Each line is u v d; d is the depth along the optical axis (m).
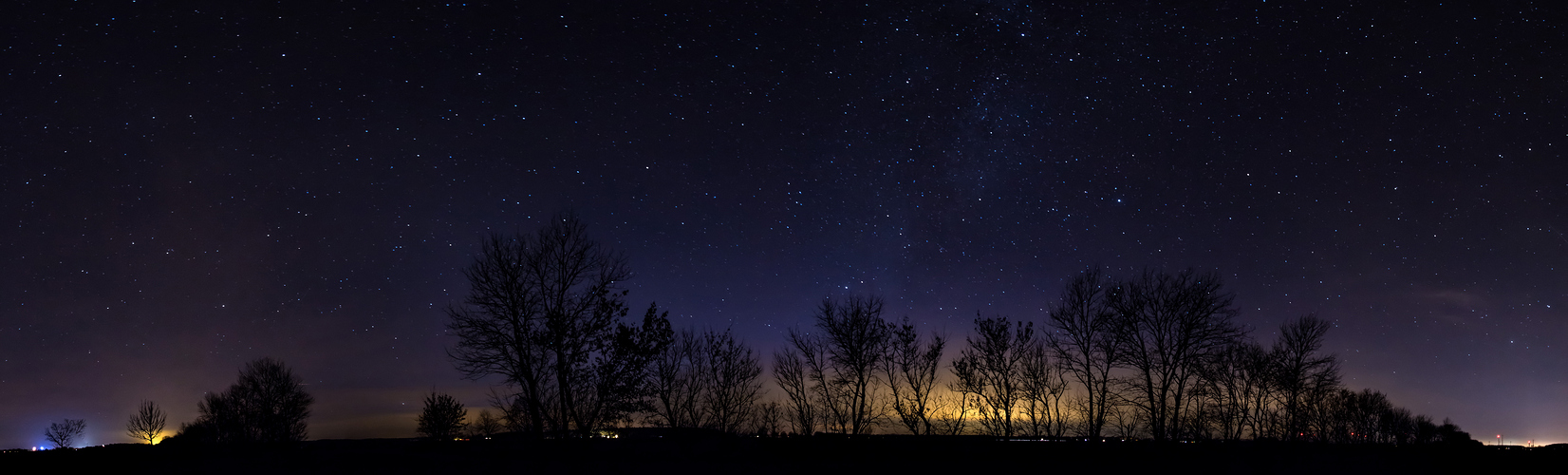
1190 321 32.94
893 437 29.02
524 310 29.59
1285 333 35.94
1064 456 24.84
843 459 24.12
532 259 30.11
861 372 34.81
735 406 34.94
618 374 30.30
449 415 38.22
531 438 28.16
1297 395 35.09
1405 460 24.22
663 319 31.95
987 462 24.00
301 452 24.06
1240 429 34.03
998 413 33.66
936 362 34.34
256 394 41.72
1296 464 23.92
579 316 30.19
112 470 20.47
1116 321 33.75
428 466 21.55
